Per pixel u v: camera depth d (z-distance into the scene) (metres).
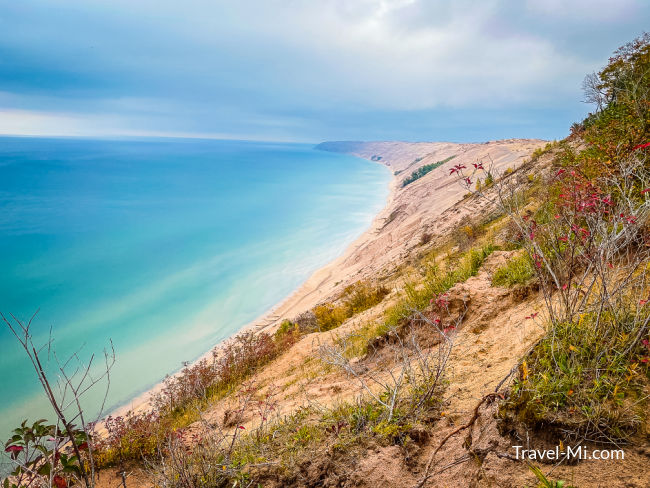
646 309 2.77
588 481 2.00
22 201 123.00
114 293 43.19
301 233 72.19
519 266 5.75
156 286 44.75
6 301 41.38
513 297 5.33
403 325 6.59
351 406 4.13
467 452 2.64
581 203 3.40
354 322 11.59
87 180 186.50
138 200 127.12
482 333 5.00
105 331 32.38
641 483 1.88
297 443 3.77
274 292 38.47
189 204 118.75
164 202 123.31
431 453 2.92
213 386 10.88
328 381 6.89
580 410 2.29
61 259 59.91
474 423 2.84
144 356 26.44
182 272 50.22
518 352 3.78
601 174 4.99
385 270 23.98
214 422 6.83
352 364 6.98
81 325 34.09
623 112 8.19
